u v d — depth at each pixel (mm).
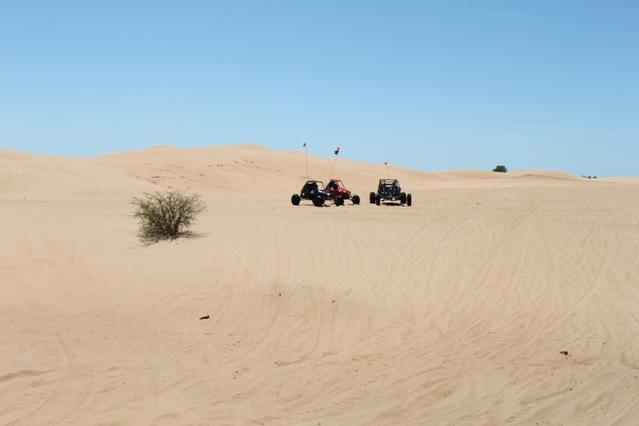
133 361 8180
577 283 12406
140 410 6438
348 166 79375
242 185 55281
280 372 7715
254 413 6336
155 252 15344
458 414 6234
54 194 35438
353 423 6031
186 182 53625
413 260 14492
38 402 6711
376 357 8320
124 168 56688
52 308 10859
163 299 11391
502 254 15125
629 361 8016
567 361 8062
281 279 12609
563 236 17734
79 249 15719
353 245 16297
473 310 10719
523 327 9719
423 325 9898
